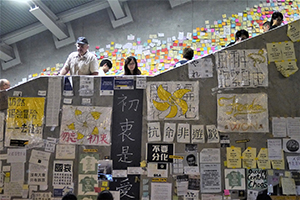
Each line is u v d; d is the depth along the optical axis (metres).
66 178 4.63
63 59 8.45
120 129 4.68
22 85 4.88
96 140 4.68
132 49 8.13
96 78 4.82
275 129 4.56
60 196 4.60
